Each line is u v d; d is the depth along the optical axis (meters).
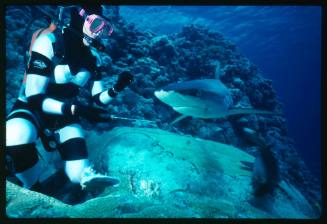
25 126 2.44
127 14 23.50
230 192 2.67
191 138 4.11
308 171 10.26
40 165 2.70
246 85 8.55
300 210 2.89
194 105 2.61
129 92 5.93
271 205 2.63
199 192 2.57
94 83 3.24
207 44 9.52
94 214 1.99
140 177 2.80
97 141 3.87
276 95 9.82
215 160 3.33
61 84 2.70
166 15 24.50
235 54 9.83
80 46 2.65
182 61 8.15
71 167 2.66
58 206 2.10
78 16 2.59
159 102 6.35
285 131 9.51
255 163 2.64
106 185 2.45
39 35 2.56
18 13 5.66
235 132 6.93
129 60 6.73
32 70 2.42
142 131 3.83
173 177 2.72
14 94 4.75
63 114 2.41
